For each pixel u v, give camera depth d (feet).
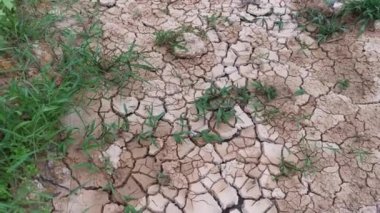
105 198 3.17
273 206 3.21
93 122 3.43
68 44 3.94
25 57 3.76
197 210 3.17
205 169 3.36
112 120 3.57
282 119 3.67
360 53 4.16
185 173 3.33
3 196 2.98
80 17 4.21
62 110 3.42
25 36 3.82
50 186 3.17
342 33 4.29
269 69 4.01
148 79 3.84
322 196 3.26
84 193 3.18
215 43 4.17
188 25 4.28
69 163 3.30
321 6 4.48
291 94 3.84
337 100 3.82
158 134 3.52
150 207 3.15
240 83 3.89
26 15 4.02
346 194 3.28
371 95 3.87
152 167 3.35
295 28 4.34
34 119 3.21
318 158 3.46
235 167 3.38
